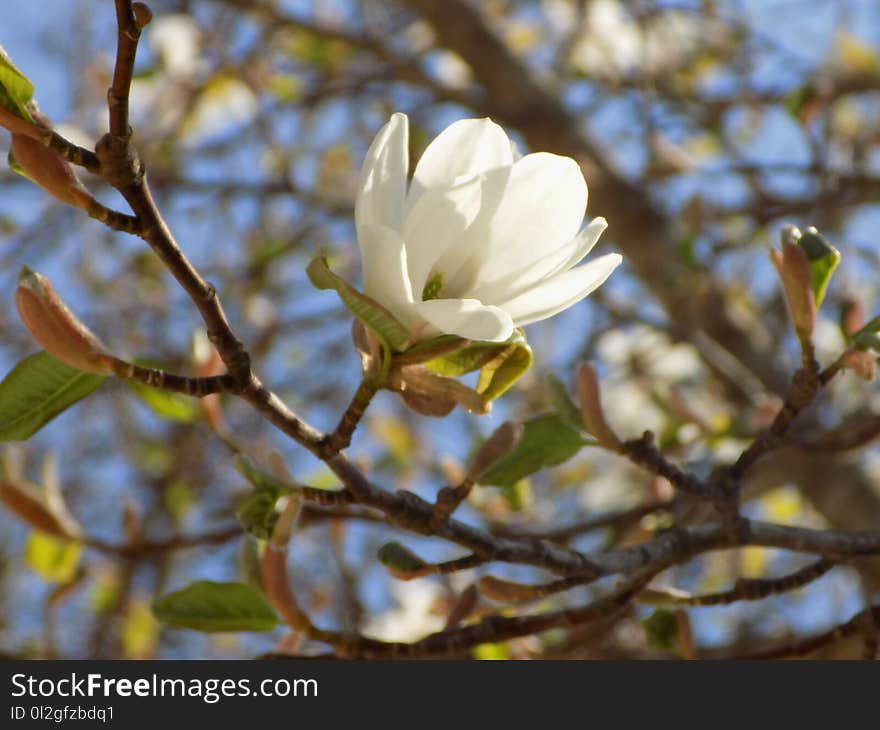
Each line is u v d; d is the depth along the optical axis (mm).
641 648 2947
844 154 4027
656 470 2775
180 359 4641
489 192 2656
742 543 2789
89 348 2648
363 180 2662
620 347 4617
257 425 4496
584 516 3879
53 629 2971
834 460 3570
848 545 2803
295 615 2729
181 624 2770
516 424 2705
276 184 4602
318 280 2650
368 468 2893
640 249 4105
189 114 4668
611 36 4891
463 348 2678
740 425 3043
